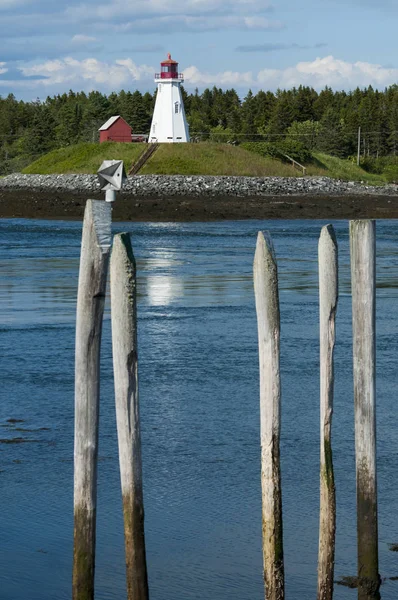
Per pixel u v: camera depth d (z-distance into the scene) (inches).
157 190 6461.6
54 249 2938.0
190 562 602.9
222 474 768.3
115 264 454.3
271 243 495.5
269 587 513.0
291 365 1180.5
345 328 1441.9
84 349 450.6
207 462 797.9
